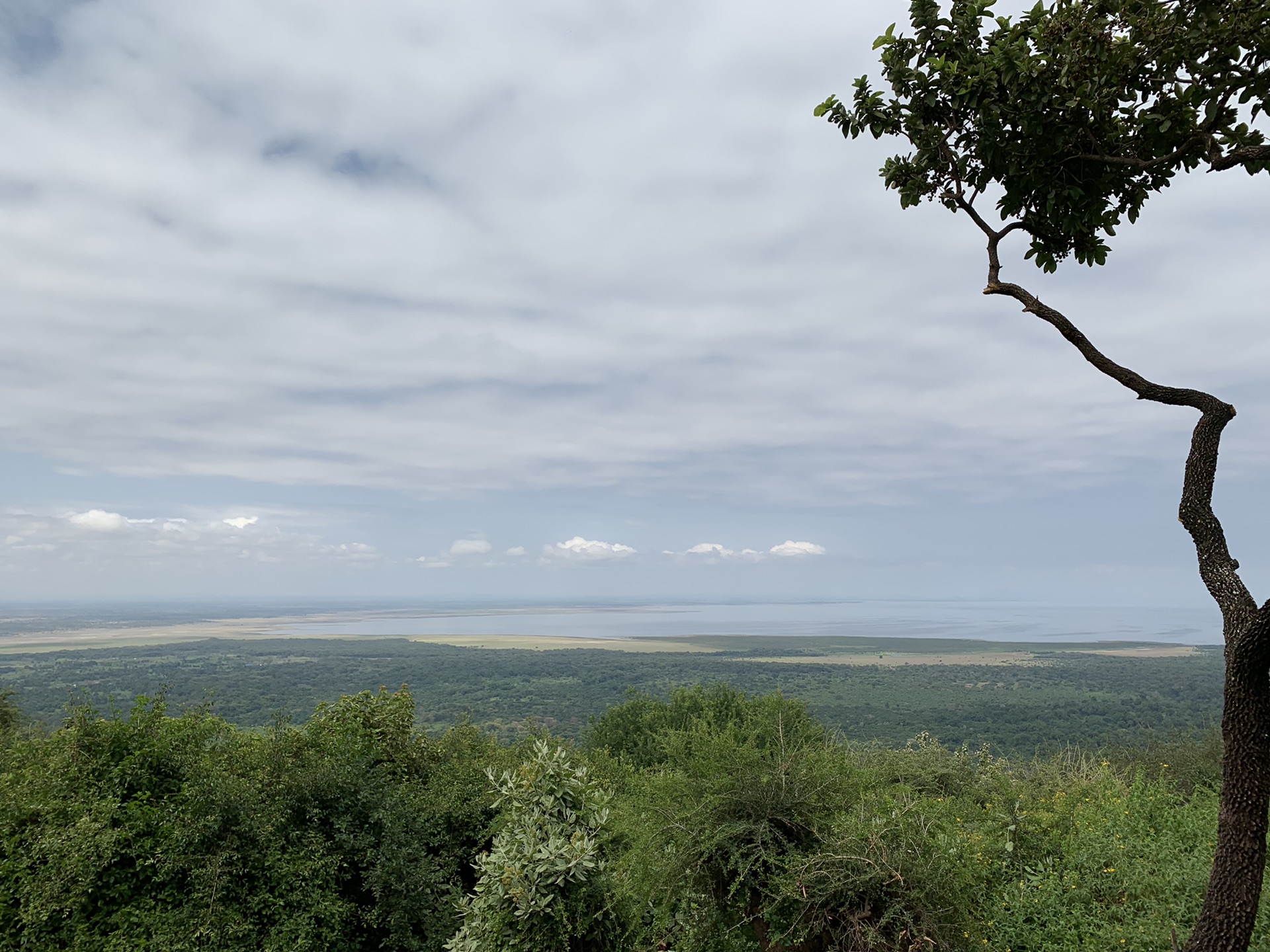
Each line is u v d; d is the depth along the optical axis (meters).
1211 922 3.61
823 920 5.21
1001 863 8.08
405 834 9.98
